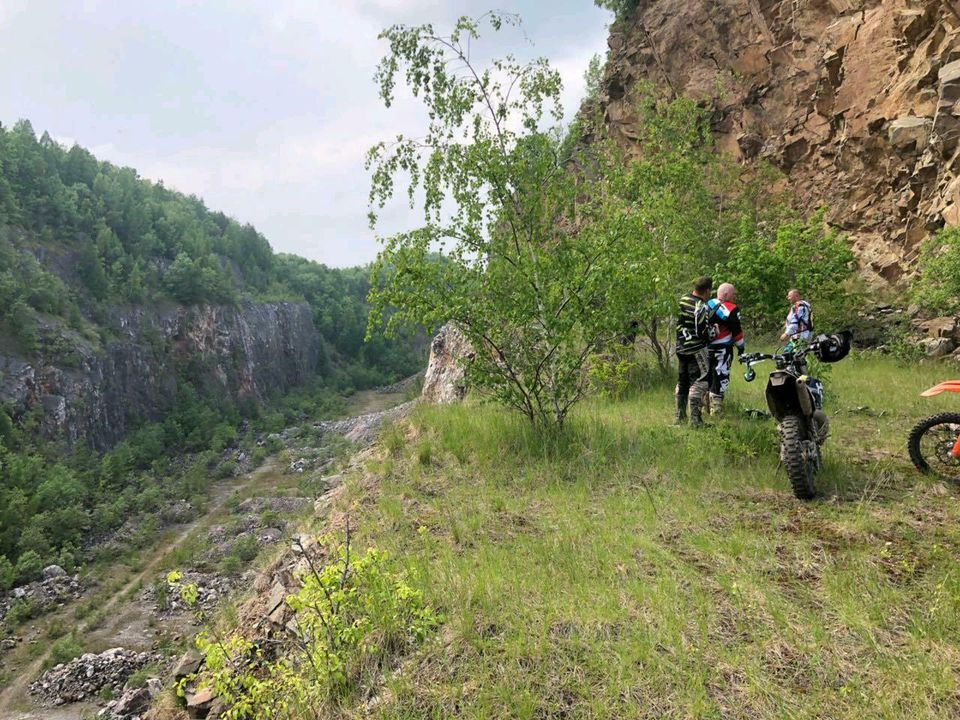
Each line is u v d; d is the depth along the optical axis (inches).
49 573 1736.0
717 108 931.3
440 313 280.4
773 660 118.9
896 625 126.6
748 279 504.7
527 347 292.4
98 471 2719.0
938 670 110.7
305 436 3764.8
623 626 133.2
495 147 309.1
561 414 288.2
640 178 450.9
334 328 6363.2
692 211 574.6
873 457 230.7
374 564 151.6
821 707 105.7
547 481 236.8
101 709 945.5
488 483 243.6
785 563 155.3
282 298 5753.0
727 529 178.5
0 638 1355.8
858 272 634.2
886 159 650.8
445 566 171.8
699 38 976.9
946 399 318.3
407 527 210.4
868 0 714.8
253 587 244.4
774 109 854.5
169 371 3983.8
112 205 4692.4
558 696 115.7
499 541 188.7
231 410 4094.5
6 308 3070.9
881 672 112.5
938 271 459.5
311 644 144.0
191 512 2282.2
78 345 3275.1
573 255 300.2
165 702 180.2
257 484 2672.2
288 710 129.3
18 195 3969.0
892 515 177.0
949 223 521.0
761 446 232.2
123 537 2055.9
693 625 131.6
